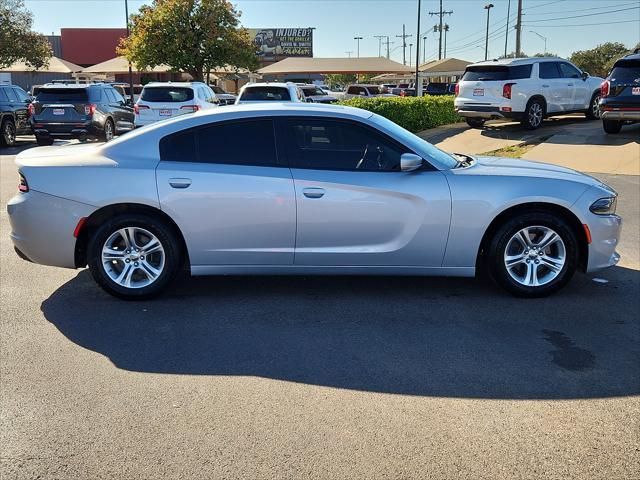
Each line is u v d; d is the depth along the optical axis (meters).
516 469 2.97
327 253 5.16
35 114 17.25
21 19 36.16
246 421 3.39
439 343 4.43
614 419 3.41
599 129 16.52
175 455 3.08
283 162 5.13
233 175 5.05
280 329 4.69
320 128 5.18
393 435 3.25
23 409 3.51
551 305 5.20
